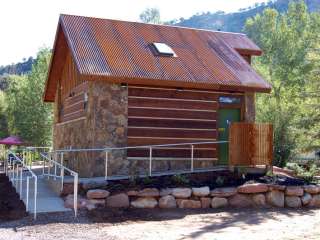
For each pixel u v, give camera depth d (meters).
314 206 15.38
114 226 11.48
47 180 17.19
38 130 41.78
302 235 10.56
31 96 41.91
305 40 49.81
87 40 17.86
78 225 11.42
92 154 16.45
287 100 27.50
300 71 43.34
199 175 16.03
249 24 61.25
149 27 20.42
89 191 13.40
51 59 22.42
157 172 16.73
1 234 10.40
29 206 13.23
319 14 58.47
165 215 13.03
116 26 19.56
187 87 17.56
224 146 18.47
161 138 17.31
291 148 22.56
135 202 13.70
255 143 16.30
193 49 19.81
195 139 17.83
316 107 22.67
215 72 18.39
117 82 16.56
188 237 10.23
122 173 16.66
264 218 12.85
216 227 11.48
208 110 18.14
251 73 19.19
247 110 18.78
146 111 17.17
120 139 16.72
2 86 76.94
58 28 20.03
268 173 16.48
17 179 17.27
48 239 9.83
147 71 17.03
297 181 16.12
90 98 16.80
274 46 51.88
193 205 14.18
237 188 14.75
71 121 20.09
